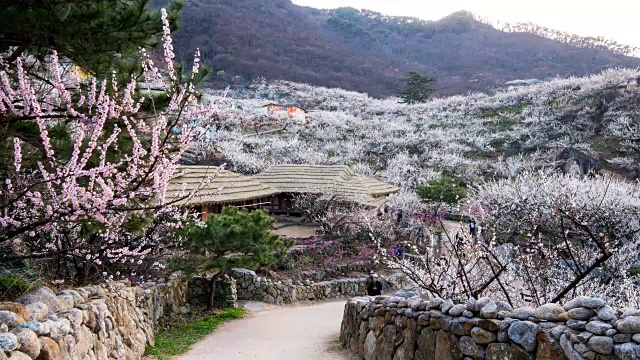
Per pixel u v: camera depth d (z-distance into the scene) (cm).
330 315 1536
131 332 873
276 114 6794
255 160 4275
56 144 586
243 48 12044
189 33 11962
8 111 553
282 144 5259
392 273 2202
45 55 612
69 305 608
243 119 6250
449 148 5359
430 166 4819
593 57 13338
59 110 583
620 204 1728
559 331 461
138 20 568
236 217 1482
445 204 3030
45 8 536
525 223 1441
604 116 5338
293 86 10581
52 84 579
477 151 5319
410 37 16450
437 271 948
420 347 662
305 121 6738
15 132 568
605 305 442
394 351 738
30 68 614
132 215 711
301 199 2762
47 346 462
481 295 836
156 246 1193
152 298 1145
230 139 5084
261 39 12975
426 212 2664
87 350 596
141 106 621
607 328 420
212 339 1112
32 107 575
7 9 521
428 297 880
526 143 5175
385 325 789
